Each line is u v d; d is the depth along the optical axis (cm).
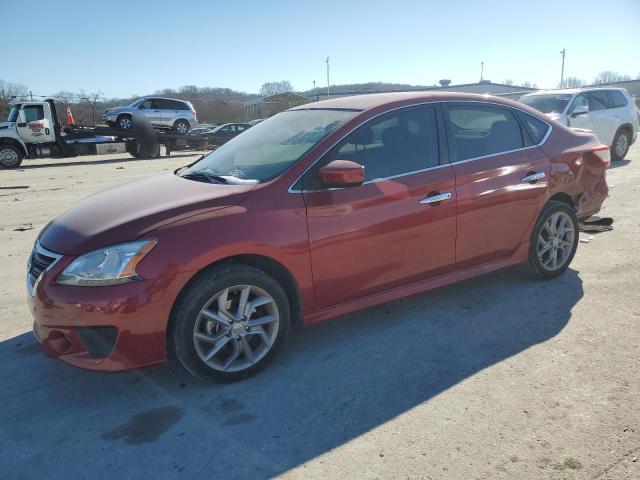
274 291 320
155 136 2278
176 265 286
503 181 404
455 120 397
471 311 405
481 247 403
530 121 445
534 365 323
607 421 267
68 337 285
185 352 299
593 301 411
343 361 339
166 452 259
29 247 648
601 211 708
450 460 244
